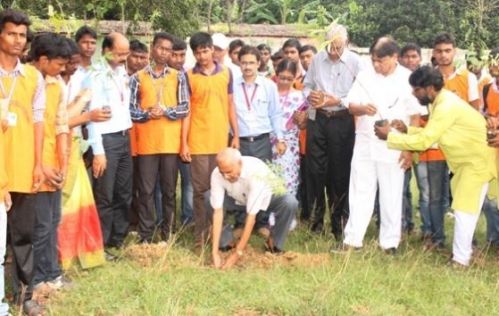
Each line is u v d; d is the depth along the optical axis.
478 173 6.18
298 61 8.38
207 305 5.02
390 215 6.58
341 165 7.18
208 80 6.59
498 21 21.08
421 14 22.89
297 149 7.67
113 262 6.04
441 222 6.97
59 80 5.14
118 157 6.25
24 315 4.82
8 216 4.74
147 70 6.52
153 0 13.23
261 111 7.13
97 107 5.76
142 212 6.64
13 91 4.50
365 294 5.27
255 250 6.60
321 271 5.81
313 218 7.52
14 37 4.41
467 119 6.16
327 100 6.83
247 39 18.86
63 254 5.67
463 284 5.68
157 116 6.42
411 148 6.15
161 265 5.69
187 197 7.46
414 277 5.86
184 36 13.88
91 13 14.00
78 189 5.74
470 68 7.82
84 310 4.91
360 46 24.09
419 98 6.27
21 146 4.59
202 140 6.61
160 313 4.76
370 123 6.57
